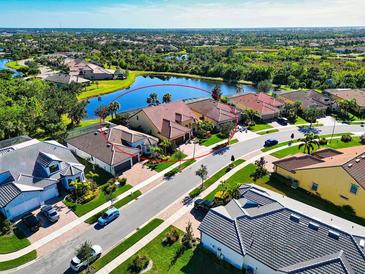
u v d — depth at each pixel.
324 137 71.19
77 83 118.44
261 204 36.97
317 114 83.06
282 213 33.88
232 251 31.98
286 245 30.81
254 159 59.00
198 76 162.75
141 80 155.50
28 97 93.88
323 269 27.41
